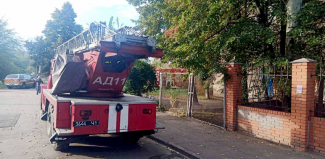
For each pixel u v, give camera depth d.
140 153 6.35
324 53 8.84
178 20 10.49
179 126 9.20
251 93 9.99
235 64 8.41
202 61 9.01
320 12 7.64
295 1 7.92
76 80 6.93
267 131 7.38
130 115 6.15
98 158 5.86
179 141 7.19
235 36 8.21
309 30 7.97
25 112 11.84
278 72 8.59
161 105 13.07
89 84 6.96
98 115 5.79
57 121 5.80
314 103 6.43
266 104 9.01
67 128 5.83
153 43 6.33
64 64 7.54
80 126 5.62
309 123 6.30
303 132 6.34
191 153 6.13
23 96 19.50
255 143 7.06
